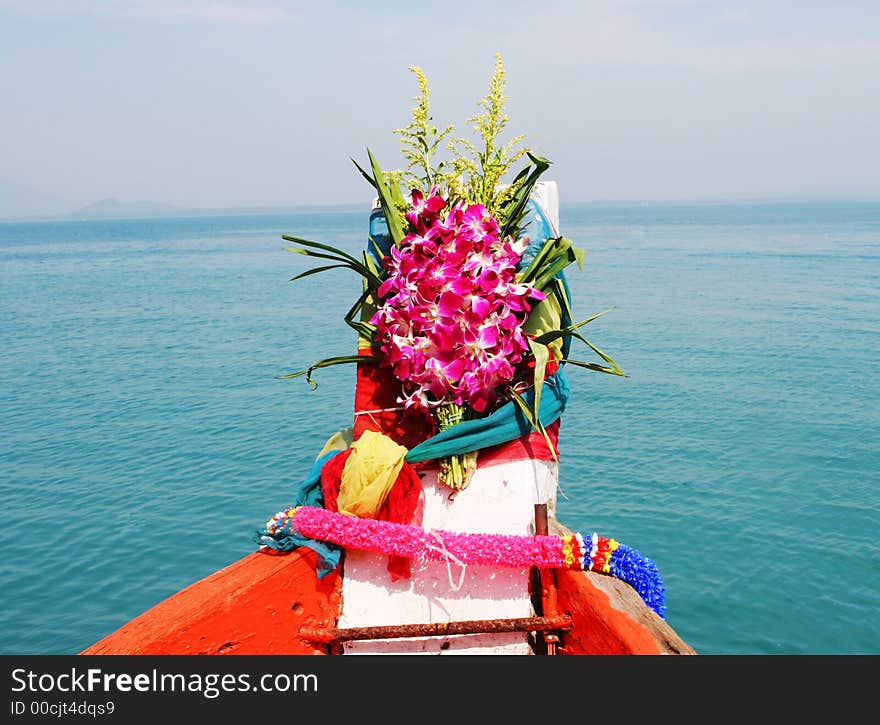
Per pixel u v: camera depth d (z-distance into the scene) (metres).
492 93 3.54
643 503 17.02
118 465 20.50
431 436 3.54
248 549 15.12
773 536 15.16
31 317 51.75
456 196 3.53
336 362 3.62
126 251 141.38
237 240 176.25
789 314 45.00
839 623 12.07
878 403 25.05
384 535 3.20
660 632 3.00
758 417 23.69
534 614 3.30
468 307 3.26
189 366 33.75
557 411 3.52
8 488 18.91
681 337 38.31
